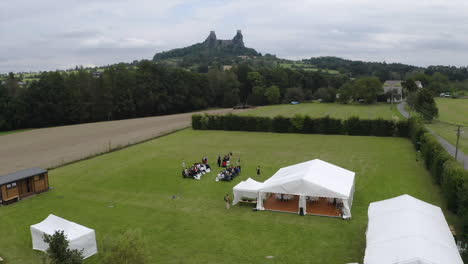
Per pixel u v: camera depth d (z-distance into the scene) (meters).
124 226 25.34
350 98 125.56
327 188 25.70
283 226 24.62
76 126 89.56
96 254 21.61
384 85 143.12
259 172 37.66
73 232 21.23
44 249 21.95
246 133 67.06
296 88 146.00
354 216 25.84
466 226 20.41
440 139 50.97
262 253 20.72
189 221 25.95
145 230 24.50
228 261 19.86
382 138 58.00
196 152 49.84
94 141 64.44
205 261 19.92
